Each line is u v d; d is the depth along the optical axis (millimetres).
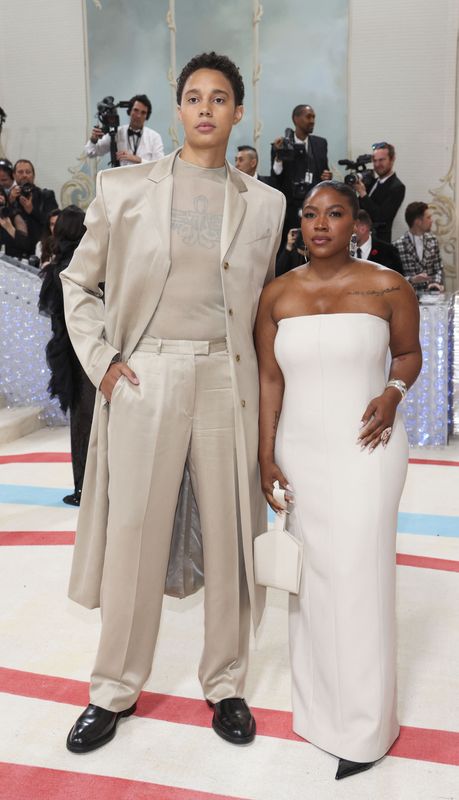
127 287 2367
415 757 2445
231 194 2363
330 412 2338
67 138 9531
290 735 2557
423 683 2873
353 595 2318
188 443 2414
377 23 8758
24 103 9555
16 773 2389
